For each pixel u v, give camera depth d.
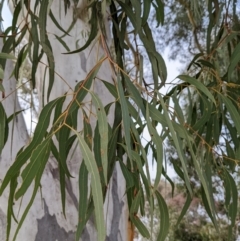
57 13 1.29
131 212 0.83
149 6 0.80
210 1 1.08
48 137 0.61
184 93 1.96
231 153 1.08
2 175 0.99
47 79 1.31
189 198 0.97
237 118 0.84
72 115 0.72
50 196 1.07
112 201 1.20
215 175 2.06
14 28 0.89
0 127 0.71
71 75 1.27
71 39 1.28
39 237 1.02
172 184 1.01
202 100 1.01
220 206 2.65
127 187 0.81
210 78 1.22
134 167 0.86
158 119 0.67
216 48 1.12
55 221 1.06
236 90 1.08
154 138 0.63
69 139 0.75
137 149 0.84
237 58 0.95
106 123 0.57
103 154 0.55
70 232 1.08
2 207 1.00
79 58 1.28
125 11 0.77
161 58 0.76
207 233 3.07
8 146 1.01
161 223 0.80
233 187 0.97
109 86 0.72
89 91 0.61
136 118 0.68
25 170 0.59
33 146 0.65
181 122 0.74
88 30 1.29
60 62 1.28
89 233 1.10
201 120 0.94
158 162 0.62
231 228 0.98
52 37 1.28
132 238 1.32
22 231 1.01
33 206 1.03
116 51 0.83
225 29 1.19
